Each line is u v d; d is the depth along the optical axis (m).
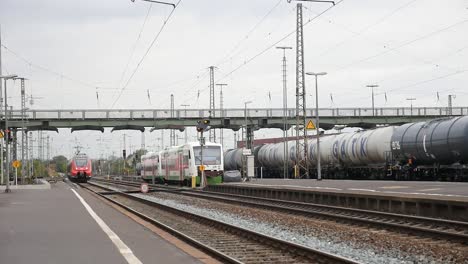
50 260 12.56
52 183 84.75
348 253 15.23
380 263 13.73
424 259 13.98
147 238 16.55
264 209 29.69
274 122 75.62
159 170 71.56
